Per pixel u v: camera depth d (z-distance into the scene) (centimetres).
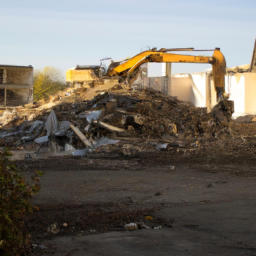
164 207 793
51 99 4303
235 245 532
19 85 5616
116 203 841
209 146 2180
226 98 3206
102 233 622
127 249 529
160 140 2266
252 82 4653
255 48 5238
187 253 504
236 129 2906
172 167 1428
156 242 559
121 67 3897
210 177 1210
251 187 1010
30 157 1830
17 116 3616
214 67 3244
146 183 1105
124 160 1714
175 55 3453
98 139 2403
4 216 447
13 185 488
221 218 682
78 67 4650
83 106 3356
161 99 3459
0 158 493
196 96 5059
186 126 2781
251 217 682
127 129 2659
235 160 1655
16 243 477
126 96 3222
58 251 530
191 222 665
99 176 1229
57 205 819
